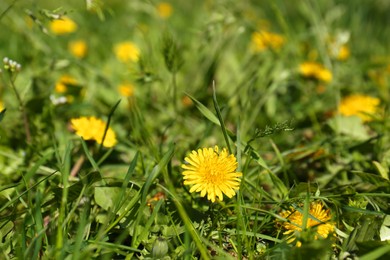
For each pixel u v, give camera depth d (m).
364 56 1.12
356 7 1.24
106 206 0.66
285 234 0.65
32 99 0.78
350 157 0.77
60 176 0.69
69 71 0.95
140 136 0.77
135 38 1.12
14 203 0.66
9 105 0.85
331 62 0.98
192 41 1.10
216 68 0.95
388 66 0.98
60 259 0.60
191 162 0.65
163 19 1.13
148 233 0.65
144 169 0.73
